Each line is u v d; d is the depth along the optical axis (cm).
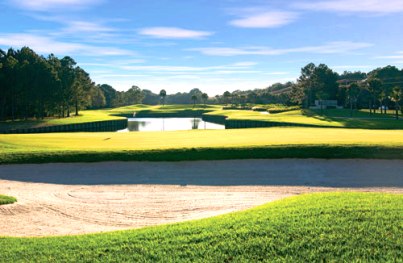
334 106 13900
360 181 1992
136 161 2419
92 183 2050
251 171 2192
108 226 1298
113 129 10338
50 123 9175
